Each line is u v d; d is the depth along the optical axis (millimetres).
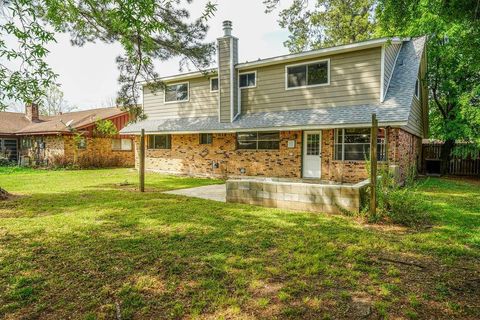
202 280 3170
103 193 8922
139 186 10203
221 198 8227
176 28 10078
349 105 10555
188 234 4738
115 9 4898
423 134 16844
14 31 5488
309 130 11234
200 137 14133
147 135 16469
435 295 2895
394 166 8289
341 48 10375
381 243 4340
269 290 2969
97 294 2887
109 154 20641
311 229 5043
